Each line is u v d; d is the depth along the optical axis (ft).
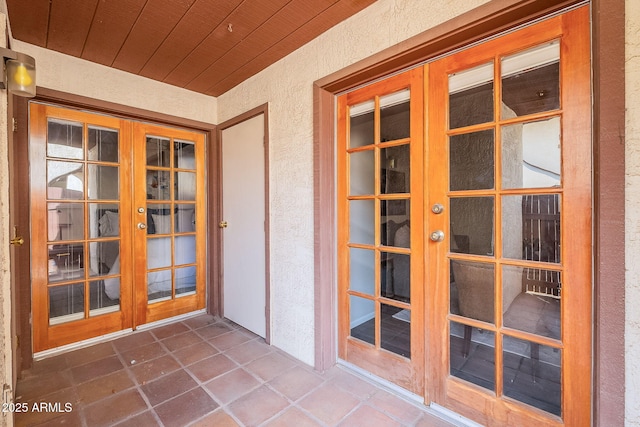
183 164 9.81
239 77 8.49
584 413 3.82
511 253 4.44
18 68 3.99
